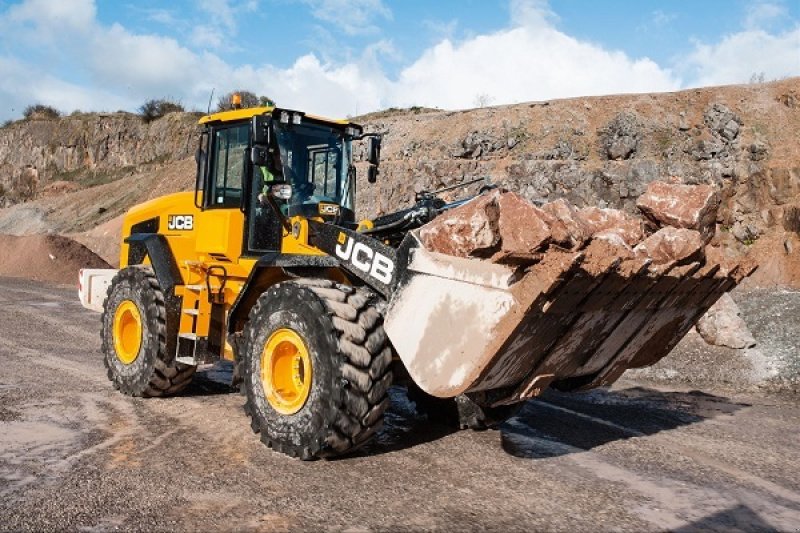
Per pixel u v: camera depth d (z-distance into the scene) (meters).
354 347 4.64
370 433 4.77
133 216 7.45
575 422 6.30
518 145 32.06
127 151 68.62
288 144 5.79
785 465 5.12
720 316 9.80
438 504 4.04
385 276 4.73
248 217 6.03
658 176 26.86
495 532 3.66
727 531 3.81
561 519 3.87
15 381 7.30
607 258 4.14
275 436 4.97
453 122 36.06
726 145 27.22
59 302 14.91
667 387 8.38
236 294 6.17
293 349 5.07
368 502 4.04
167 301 6.48
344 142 6.21
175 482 4.28
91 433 5.39
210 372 8.26
